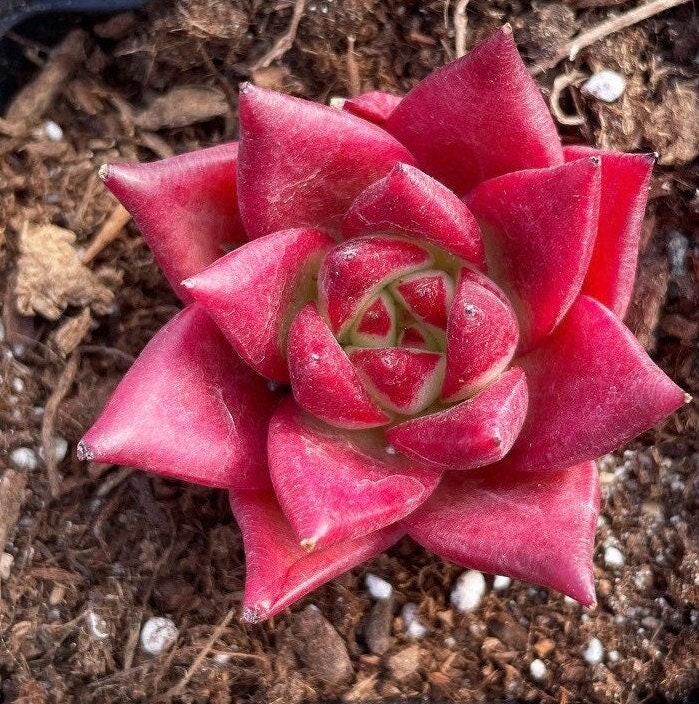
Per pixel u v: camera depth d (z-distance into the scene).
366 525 0.09
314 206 0.10
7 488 0.12
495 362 0.10
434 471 0.10
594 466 0.10
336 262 0.10
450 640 0.12
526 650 0.12
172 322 0.10
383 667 0.12
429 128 0.10
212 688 0.12
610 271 0.10
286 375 0.10
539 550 0.09
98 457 0.09
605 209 0.10
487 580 0.12
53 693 0.12
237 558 0.12
